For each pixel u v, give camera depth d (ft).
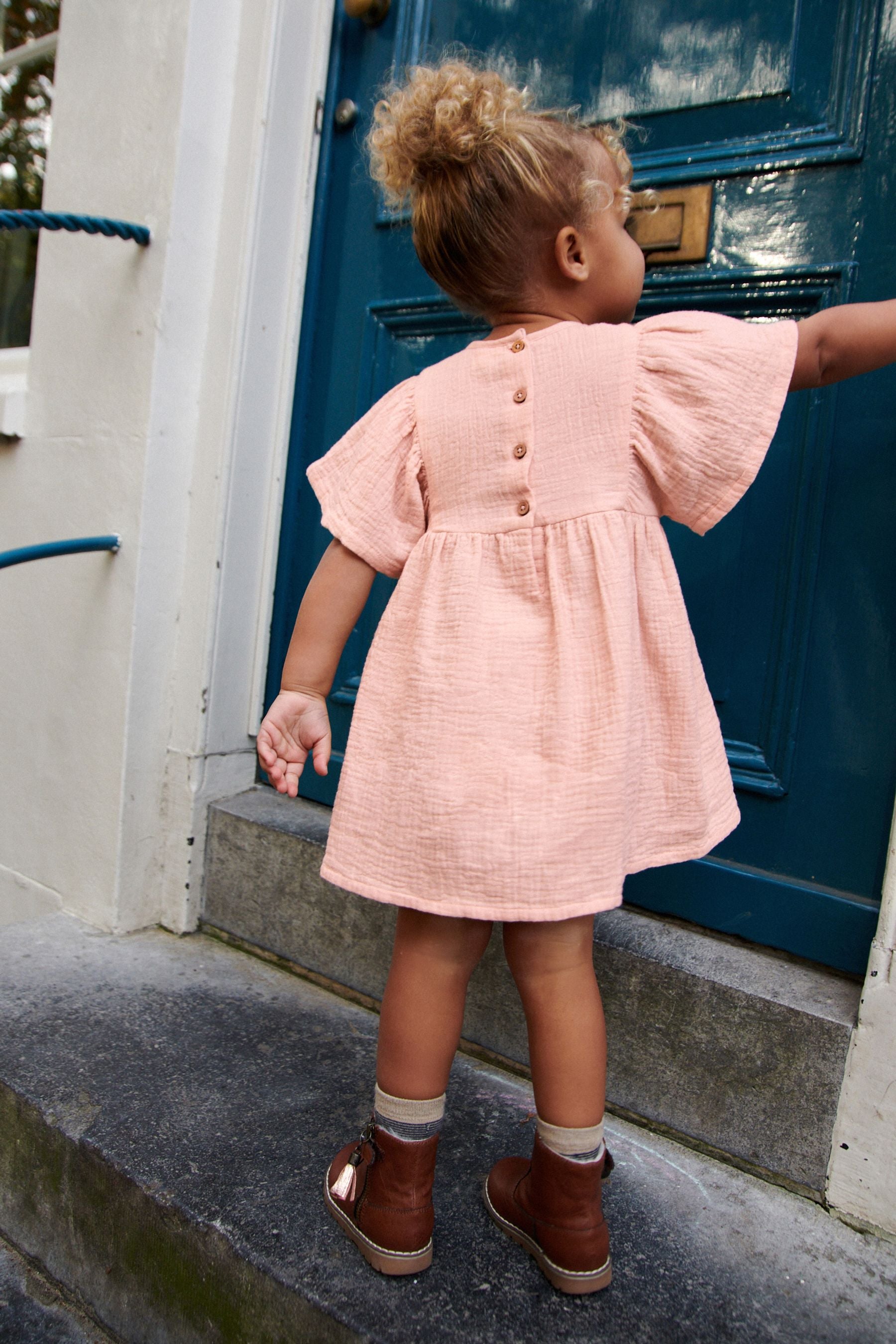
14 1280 4.04
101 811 5.82
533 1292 3.21
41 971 5.28
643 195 3.70
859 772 4.15
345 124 5.82
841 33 4.23
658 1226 3.56
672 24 4.67
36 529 6.18
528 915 2.97
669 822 3.27
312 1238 3.38
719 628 4.55
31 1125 4.08
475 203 3.22
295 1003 5.09
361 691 3.41
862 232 4.18
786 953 4.26
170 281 5.49
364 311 5.79
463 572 3.25
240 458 5.74
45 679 6.14
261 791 6.13
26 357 6.63
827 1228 3.61
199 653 5.74
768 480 4.40
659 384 3.12
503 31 5.25
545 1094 3.19
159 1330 3.59
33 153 6.82
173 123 5.42
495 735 3.08
